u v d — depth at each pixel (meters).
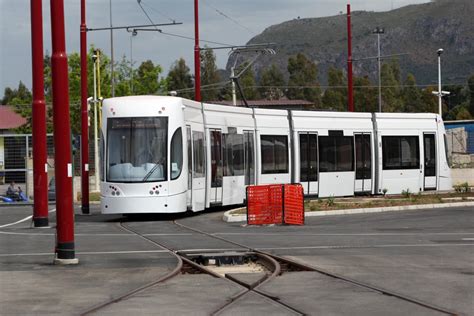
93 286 14.45
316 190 38.59
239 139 35.03
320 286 14.13
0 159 53.81
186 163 30.31
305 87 145.12
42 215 28.73
